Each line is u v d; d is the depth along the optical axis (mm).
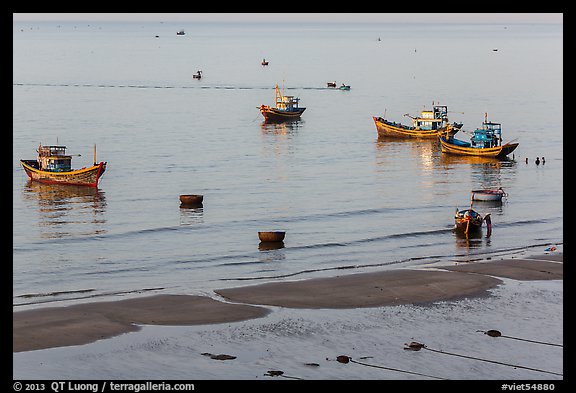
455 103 193625
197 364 45281
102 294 60656
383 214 91062
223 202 96438
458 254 73500
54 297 60000
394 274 64062
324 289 59875
